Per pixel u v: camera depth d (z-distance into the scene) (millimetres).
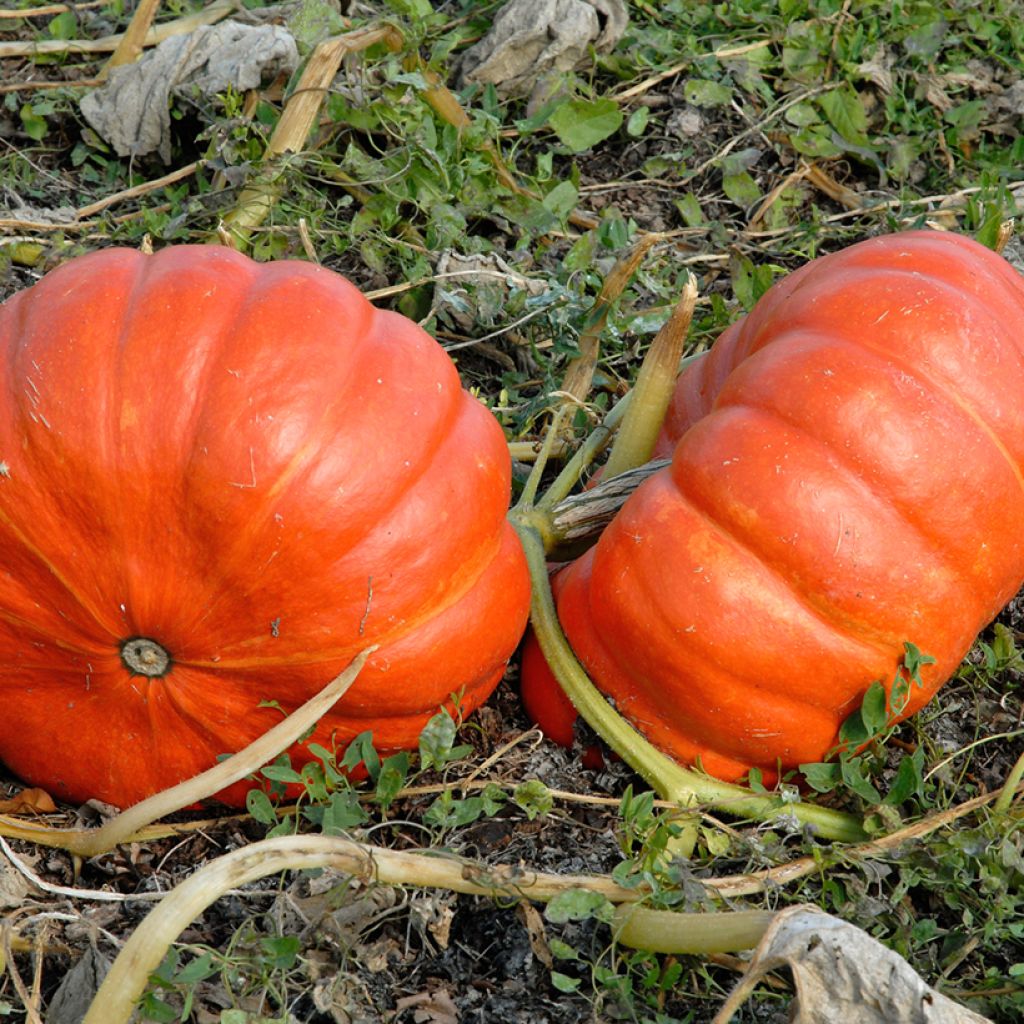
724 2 3227
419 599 2285
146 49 3043
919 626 2322
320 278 2312
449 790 2350
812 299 2379
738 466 2316
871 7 3129
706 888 2297
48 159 2986
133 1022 2199
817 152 3016
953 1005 2143
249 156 2822
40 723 2344
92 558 2248
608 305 2631
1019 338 2387
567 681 2406
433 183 2814
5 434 2238
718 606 2318
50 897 2322
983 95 3117
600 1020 2248
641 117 3002
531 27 2988
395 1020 2246
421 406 2283
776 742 2363
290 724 2271
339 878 2301
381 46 2867
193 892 2180
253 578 2248
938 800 2402
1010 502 2334
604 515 2486
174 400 2230
